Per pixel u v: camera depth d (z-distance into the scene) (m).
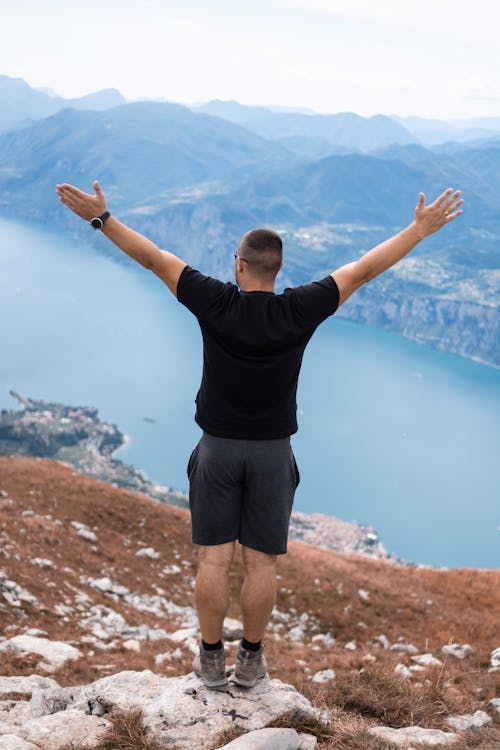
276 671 11.44
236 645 14.15
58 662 11.88
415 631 25.03
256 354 3.86
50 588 19.23
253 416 4.03
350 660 11.55
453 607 28.73
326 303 3.87
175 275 3.86
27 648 12.28
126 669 11.82
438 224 3.90
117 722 4.72
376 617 26.34
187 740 4.42
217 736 4.43
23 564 20.67
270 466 4.11
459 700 7.05
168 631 19.56
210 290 3.85
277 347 3.85
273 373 3.90
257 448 4.09
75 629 16.58
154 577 27.33
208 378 4.07
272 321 3.82
